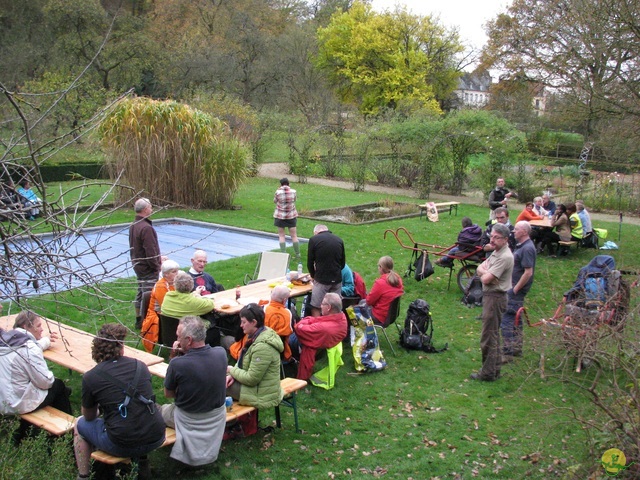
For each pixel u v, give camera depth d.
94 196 17.92
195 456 4.81
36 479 4.06
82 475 4.52
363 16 45.31
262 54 39.59
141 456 4.69
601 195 22.00
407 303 9.80
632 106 13.35
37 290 3.63
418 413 6.20
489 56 30.38
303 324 6.64
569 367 7.17
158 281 6.98
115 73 32.75
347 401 6.43
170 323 6.67
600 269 7.88
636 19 12.70
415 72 43.22
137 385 4.47
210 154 17.34
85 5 28.84
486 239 10.16
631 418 4.40
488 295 6.80
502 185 16.25
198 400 4.77
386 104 43.47
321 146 29.25
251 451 5.38
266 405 5.39
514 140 22.09
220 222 15.81
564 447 5.45
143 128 16.45
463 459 5.34
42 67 28.53
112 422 4.39
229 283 10.27
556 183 24.52
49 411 5.02
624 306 6.64
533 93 30.50
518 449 5.49
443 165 24.66
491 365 6.91
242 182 18.22
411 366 7.37
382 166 26.61
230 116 26.88
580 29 13.98
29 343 5.00
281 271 9.48
